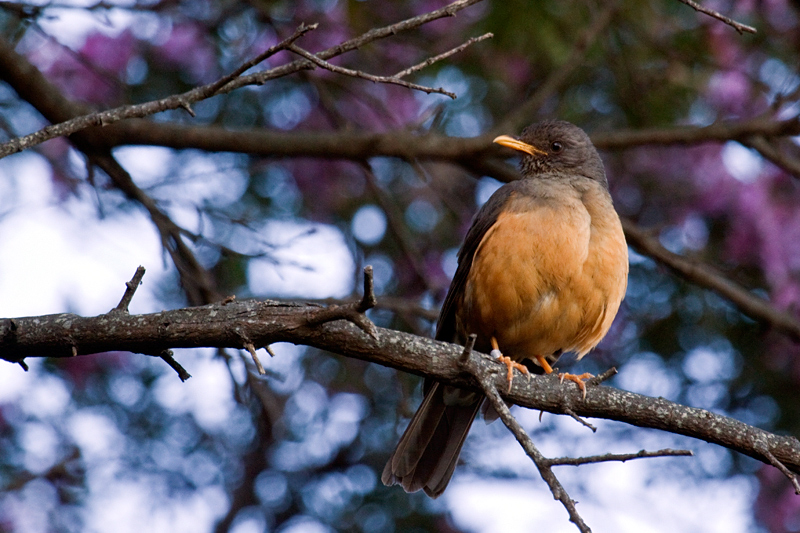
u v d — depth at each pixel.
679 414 6.75
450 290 9.37
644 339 12.62
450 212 13.53
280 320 6.27
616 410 6.83
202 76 12.50
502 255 8.54
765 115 11.63
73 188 11.60
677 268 11.64
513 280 8.51
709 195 12.87
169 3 11.26
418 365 6.58
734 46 12.38
